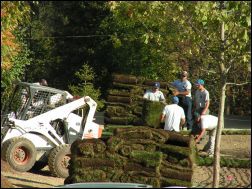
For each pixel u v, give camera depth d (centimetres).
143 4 2580
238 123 6562
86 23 8088
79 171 2616
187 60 3578
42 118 3366
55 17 8912
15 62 5331
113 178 2598
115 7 2630
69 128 3441
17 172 3177
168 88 4753
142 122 4069
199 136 3444
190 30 2623
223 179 2836
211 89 3794
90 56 8025
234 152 3659
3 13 2769
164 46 2978
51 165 3234
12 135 3300
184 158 2555
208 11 2469
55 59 8294
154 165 2550
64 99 3466
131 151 2594
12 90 3428
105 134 4003
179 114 3356
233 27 2467
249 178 2872
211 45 2527
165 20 2634
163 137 2603
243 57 2453
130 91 4662
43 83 4378
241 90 4659
